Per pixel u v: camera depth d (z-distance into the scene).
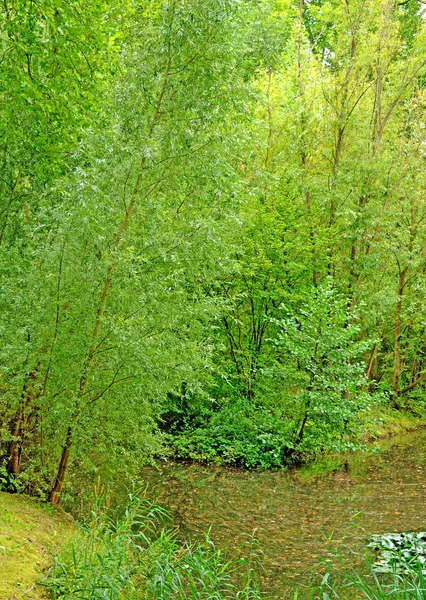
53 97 8.81
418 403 25.05
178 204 9.57
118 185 8.53
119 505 9.98
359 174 18.20
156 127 8.82
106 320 8.32
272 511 10.61
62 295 8.21
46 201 9.11
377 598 5.31
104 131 8.51
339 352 15.16
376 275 20.05
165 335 8.93
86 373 8.28
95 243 8.11
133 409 8.84
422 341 26.58
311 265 17.48
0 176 9.15
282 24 19.84
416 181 21.39
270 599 6.76
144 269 8.85
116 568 5.93
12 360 8.10
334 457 16.06
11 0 8.02
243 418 16.09
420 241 22.81
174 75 8.70
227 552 8.34
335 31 21.09
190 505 10.75
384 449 17.58
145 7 10.53
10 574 5.70
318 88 18.97
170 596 5.82
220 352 17.48
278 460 14.64
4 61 8.94
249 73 15.68
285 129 19.16
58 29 8.16
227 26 8.60
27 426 8.92
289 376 15.52
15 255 8.68
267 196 17.75
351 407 15.16
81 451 8.57
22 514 7.52
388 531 9.41
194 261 9.70
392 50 18.86
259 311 17.83
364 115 19.22
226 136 9.55
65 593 5.48
